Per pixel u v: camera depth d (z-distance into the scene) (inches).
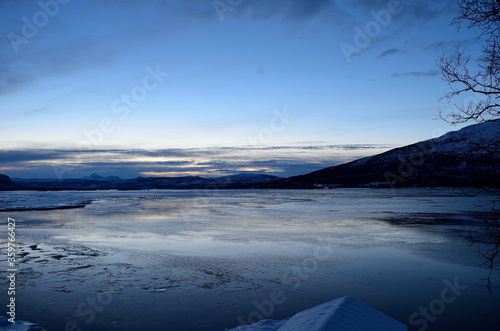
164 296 413.7
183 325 332.2
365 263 573.0
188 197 3742.6
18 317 350.6
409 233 911.0
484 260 590.6
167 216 1424.7
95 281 472.4
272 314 357.1
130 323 335.9
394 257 617.9
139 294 420.2
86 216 1435.8
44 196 4128.9
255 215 1455.5
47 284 458.9
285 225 1097.4
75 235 888.9
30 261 587.5
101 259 602.9
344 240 805.2
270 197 3553.2
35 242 782.5
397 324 185.0
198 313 360.8
